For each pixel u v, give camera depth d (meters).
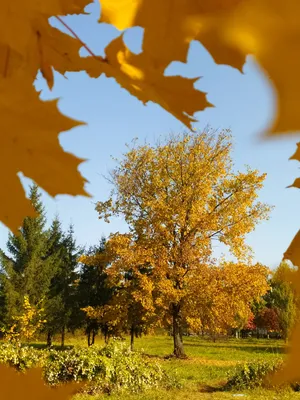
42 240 26.77
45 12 0.38
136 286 17.95
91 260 17.92
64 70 0.49
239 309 16.44
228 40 0.22
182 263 17.05
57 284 28.72
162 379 10.75
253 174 17.27
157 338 33.31
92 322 25.67
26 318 16.22
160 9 0.28
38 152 0.36
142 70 0.41
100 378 9.47
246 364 10.79
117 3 0.30
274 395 8.91
